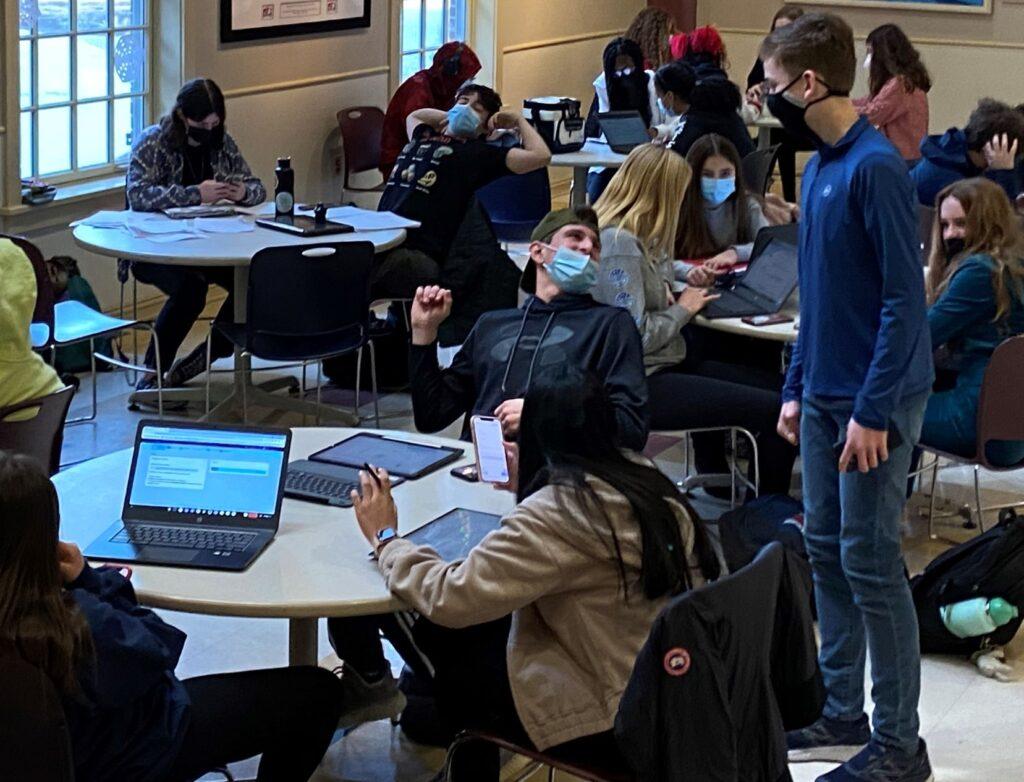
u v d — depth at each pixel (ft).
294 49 24.52
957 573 12.17
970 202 13.39
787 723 8.17
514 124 18.76
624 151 22.82
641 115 23.79
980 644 12.24
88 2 20.75
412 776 10.32
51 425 10.98
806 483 10.00
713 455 15.40
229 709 8.16
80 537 8.57
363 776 10.29
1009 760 10.74
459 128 18.31
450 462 9.90
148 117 22.25
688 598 7.00
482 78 29.71
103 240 16.25
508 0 29.76
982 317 13.34
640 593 7.53
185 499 8.79
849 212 9.09
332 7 25.20
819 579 10.27
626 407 10.86
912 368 9.09
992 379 12.91
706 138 15.39
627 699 7.06
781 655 7.96
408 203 18.12
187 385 18.89
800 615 7.93
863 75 34.19
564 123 22.68
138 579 7.99
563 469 7.57
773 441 13.87
